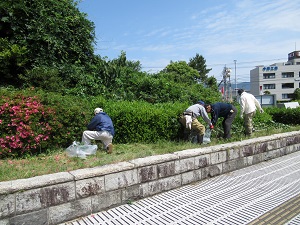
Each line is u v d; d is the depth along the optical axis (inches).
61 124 185.3
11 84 292.0
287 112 447.5
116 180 138.6
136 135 222.1
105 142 189.3
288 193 159.0
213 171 192.9
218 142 231.5
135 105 240.1
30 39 301.4
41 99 183.8
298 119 435.2
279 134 279.4
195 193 159.6
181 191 162.9
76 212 124.8
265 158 245.6
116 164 144.9
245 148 221.6
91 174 129.0
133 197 145.9
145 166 150.9
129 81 366.9
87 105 217.0
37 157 169.5
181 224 120.3
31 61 300.7
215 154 194.5
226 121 251.9
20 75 273.4
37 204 113.9
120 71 366.6
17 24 301.9
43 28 309.1
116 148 200.7
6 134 163.3
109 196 136.1
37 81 268.4
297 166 225.8
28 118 167.8
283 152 271.1
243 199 150.0
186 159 173.6
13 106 165.5
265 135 275.1
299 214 129.6
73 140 196.9
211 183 178.9
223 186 172.7
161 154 172.7
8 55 272.1
